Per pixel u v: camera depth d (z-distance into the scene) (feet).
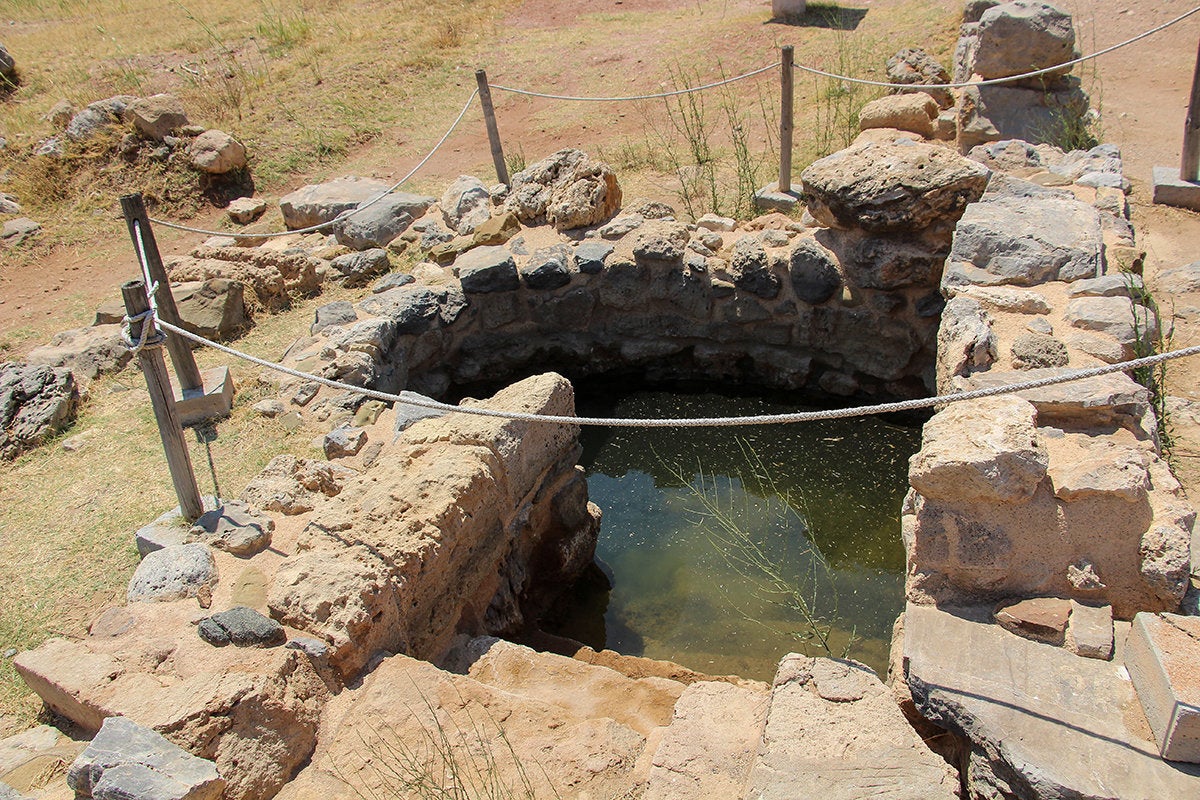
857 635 15.75
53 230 29.71
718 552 18.06
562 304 23.59
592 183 23.95
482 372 24.21
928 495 11.87
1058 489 11.56
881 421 21.56
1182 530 11.40
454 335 23.57
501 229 24.38
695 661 15.67
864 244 20.88
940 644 11.30
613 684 12.84
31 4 49.83
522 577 16.34
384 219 26.25
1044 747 9.82
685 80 34.55
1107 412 13.33
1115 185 21.06
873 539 17.98
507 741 10.89
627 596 17.38
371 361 20.16
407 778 10.59
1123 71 30.19
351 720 11.53
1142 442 13.07
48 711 12.55
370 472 15.10
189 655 12.19
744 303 22.53
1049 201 19.13
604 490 20.30
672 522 19.08
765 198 24.82
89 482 17.71
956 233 18.38
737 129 28.27
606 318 23.84
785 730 10.21
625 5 45.16
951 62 31.22
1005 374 14.58
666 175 27.86
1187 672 9.67
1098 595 11.58
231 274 23.35
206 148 30.99
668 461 20.95
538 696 12.65
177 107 32.12
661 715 12.20
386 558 13.06
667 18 42.47
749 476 20.22
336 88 36.55
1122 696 10.40
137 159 31.60
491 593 15.52
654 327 23.62
